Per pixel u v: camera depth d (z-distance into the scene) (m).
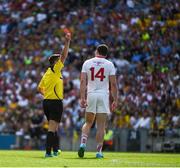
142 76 94.31
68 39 40.38
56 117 41.06
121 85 93.25
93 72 40.31
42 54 107.81
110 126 82.00
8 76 105.31
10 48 112.38
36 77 103.00
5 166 30.62
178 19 106.31
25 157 40.19
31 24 116.38
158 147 77.75
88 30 110.00
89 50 104.88
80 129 80.56
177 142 77.31
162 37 103.12
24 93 100.19
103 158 40.59
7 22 118.38
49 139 40.81
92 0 116.69
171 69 94.75
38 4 120.50
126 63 99.19
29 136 85.06
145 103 87.94
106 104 40.53
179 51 99.25
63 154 46.69
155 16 108.94
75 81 98.25
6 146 83.19
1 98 100.94
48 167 30.23
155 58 98.25
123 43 103.81
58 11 117.56
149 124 83.62
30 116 91.75
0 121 95.12
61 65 40.88
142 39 103.81
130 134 77.81
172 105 86.19
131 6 112.75
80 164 33.03
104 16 112.25
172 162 38.03
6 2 122.81
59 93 41.06
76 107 92.69
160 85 91.44
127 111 86.69
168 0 110.00
